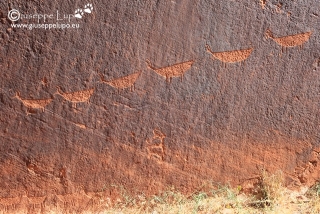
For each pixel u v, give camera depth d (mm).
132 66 3865
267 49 3967
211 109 3980
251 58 3961
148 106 3930
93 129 3908
